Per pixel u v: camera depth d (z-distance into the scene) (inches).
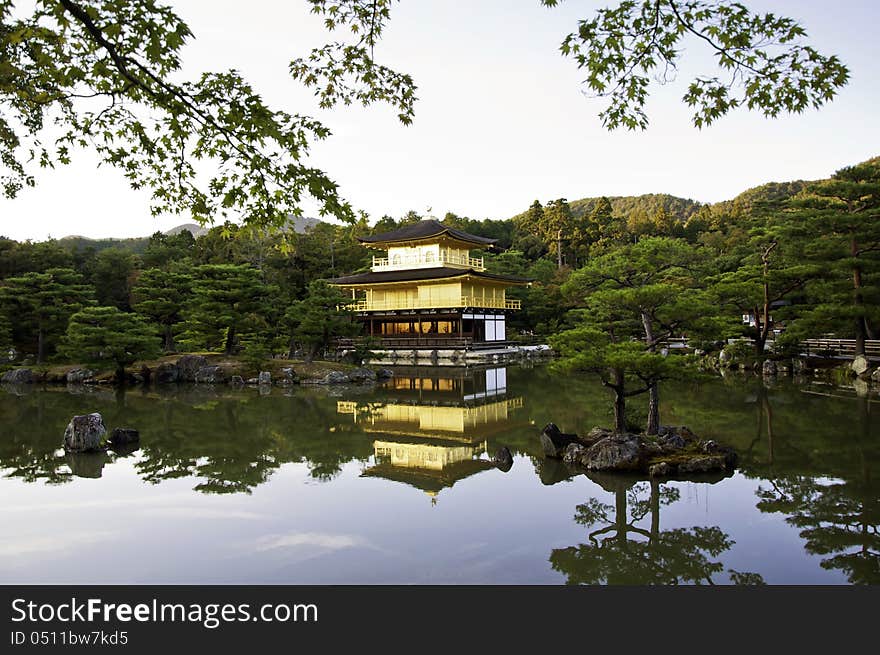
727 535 435.2
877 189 1193.4
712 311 639.1
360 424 941.8
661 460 605.9
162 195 293.4
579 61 264.4
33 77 259.9
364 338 1800.0
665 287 633.0
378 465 671.1
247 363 1565.0
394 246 2507.4
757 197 6358.3
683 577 367.2
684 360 602.9
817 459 632.4
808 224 1232.2
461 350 2084.2
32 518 490.0
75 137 285.6
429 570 379.9
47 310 1648.6
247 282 1549.0
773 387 1177.4
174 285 1828.2
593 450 633.0
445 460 690.8
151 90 235.6
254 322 1598.2
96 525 472.1
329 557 402.0
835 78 243.9
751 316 1967.3
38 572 384.8
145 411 1065.5
